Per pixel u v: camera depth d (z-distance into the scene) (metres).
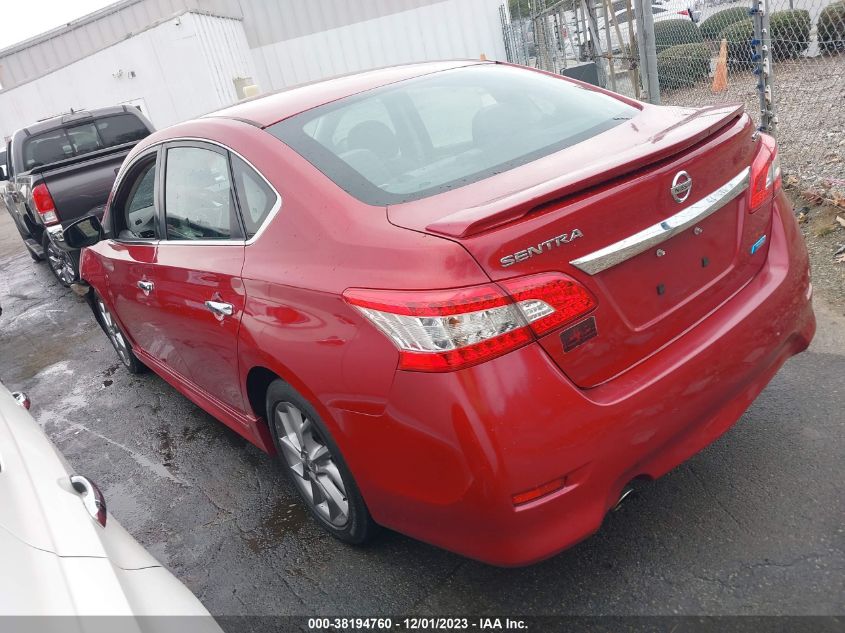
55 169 7.02
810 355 3.32
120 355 5.12
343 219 2.25
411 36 16.44
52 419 4.75
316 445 2.62
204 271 2.84
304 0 16.47
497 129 2.59
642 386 2.00
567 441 1.88
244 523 3.08
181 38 14.11
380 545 2.69
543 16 11.77
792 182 5.23
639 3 6.09
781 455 2.70
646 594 2.21
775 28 7.14
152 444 4.04
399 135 2.59
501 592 2.35
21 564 1.35
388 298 1.95
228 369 2.92
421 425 1.94
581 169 2.04
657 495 2.63
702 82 8.46
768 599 2.10
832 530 2.30
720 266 2.28
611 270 2.00
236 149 2.72
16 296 8.85
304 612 2.47
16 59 19.47
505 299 1.84
